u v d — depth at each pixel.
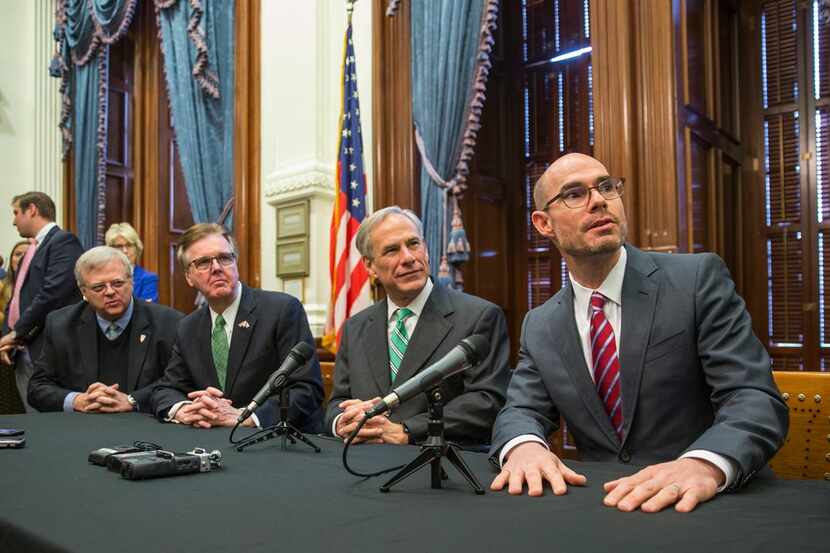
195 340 2.74
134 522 1.07
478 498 1.20
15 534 1.07
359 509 1.13
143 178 6.57
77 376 3.06
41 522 1.09
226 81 5.23
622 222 1.74
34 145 6.98
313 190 4.51
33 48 7.08
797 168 3.98
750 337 1.61
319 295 4.53
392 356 2.31
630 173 3.32
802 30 3.97
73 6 6.54
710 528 0.97
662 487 1.16
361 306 4.05
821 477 1.95
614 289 1.79
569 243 1.73
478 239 4.32
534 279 4.53
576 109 4.43
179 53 5.47
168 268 6.42
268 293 2.82
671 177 3.22
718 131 3.72
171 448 1.82
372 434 1.93
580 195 1.72
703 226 3.52
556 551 0.87
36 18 7.07
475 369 2.18
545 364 1.81
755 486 1.28
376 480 1.38
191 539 0.96
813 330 3.87
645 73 3.33
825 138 3.88
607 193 1.73
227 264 2.68
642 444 1.70
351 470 1.42
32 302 4.52
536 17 4.62
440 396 1.33
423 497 1.22
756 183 4.10
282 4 4.86
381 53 4.30
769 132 4.08
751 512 1.07
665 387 1.68
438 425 1.32
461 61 3.82
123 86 6.64
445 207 3.87
